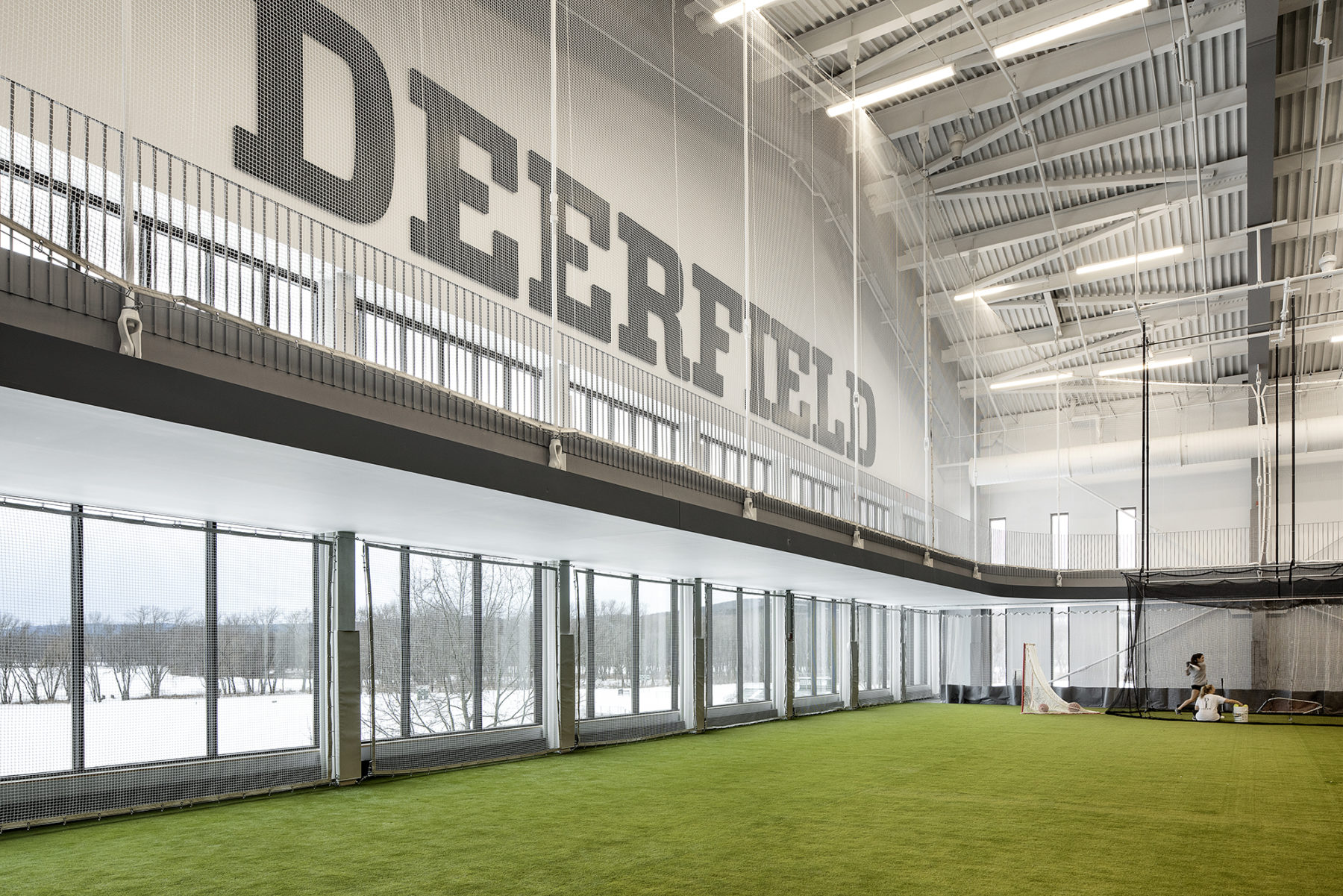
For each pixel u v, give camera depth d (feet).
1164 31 63.52
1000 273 87.45
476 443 31.58
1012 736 60.13
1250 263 83.82
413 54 36.40
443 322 35.19
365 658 42.29
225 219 24.98
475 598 48.85
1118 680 93.56
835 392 70.23
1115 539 109.40
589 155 48.65
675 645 65.92
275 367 24.94
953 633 112.78
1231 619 92.58
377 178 34.14
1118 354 104.37
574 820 30.14
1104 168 78.79
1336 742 57.00
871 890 21.31
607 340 47.88
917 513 83.71
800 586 75.20
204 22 28.32
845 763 45.37
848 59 71.72
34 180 21.21
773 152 65.87
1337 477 99.86
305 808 32.60
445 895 21.06
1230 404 102.73
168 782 33.06
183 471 27.53
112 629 32.35
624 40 52.65
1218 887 21.63
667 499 40.57
